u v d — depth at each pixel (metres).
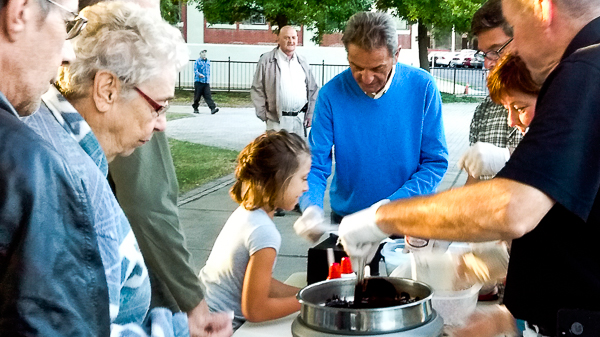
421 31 16.84
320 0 13.76
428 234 1.37
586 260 1.33
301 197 2.75
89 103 1.43
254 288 2.12
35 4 1.01
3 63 1.01
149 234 1.96
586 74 1.24
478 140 2.94
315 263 2.30
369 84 2.84
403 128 2.96
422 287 1.53
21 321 0.89
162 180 1.99
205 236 6.03
